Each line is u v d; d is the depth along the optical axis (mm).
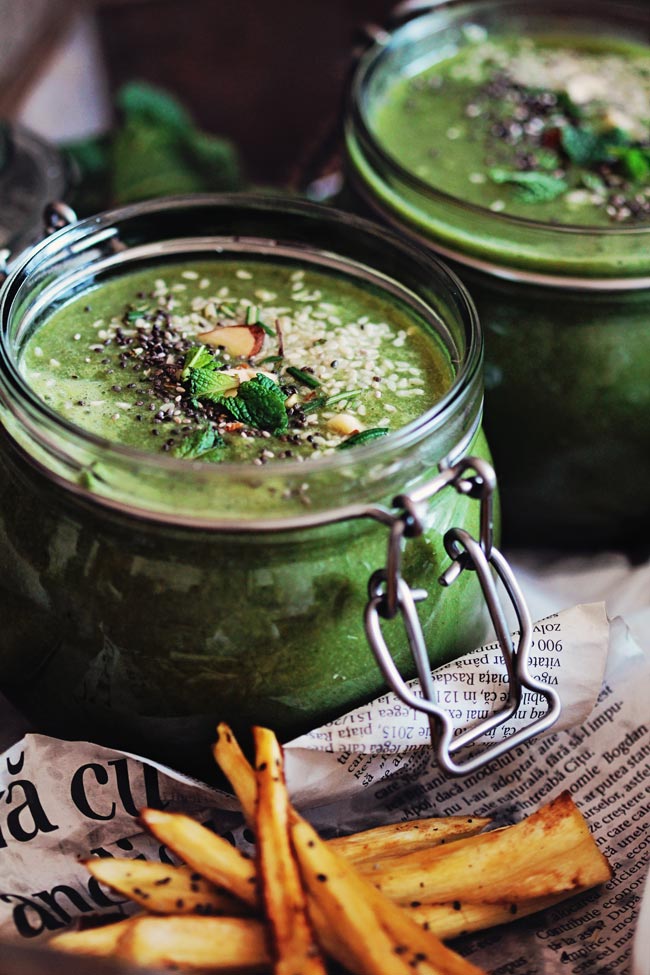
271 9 736
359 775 474
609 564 573
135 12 734
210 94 744
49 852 469
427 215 544
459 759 493
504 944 463
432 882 453
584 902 470
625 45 647
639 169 571
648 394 537
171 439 473
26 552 469
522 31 649
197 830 447
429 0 631
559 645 486
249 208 525
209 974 437
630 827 485
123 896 461
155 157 648
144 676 465
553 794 495
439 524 471
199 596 455
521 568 573
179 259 529
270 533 448
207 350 500
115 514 453
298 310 519
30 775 473
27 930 455
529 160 580
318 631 460
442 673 479
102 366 494
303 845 441
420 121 601
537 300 532
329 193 670
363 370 499
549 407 540
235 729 473
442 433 462
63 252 507
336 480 449
